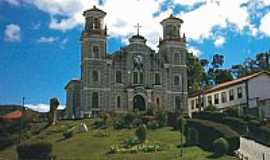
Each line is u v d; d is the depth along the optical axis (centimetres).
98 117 8488
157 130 7056
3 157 5775
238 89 8350
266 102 7700
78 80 10156
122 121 7450
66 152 5662
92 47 9262
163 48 9988
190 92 10650
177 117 7181
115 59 9431
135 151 5497
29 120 8375
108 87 9238
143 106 9425
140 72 9562
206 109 7962
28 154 5231
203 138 5772
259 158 4878
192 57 12062
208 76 13125
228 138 5278
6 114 9531
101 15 9438
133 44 9644
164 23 10069
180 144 5900
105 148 5769
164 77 9719
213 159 4912
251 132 6156
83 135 6775
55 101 8294
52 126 7850
